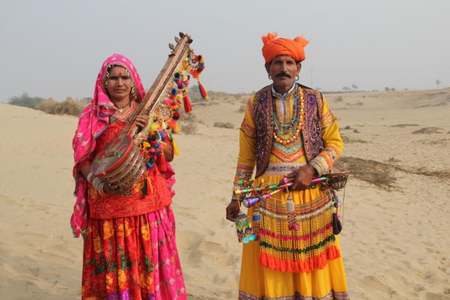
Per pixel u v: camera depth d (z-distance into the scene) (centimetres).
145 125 357
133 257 358
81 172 359
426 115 4509
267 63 388
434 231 870
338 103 6762
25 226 687
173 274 379
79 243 637
